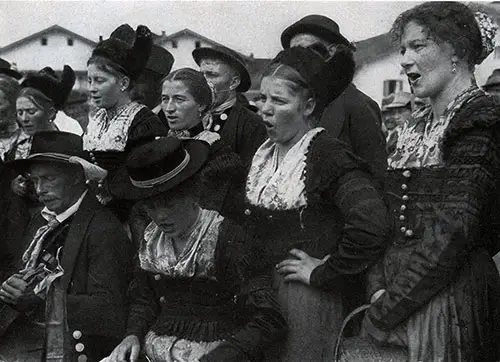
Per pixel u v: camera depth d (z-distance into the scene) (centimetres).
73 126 518
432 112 358
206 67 455
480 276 345
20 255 446
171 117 433
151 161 357
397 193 354
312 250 362
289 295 367
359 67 488
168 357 367
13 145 504
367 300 363
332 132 425
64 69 501
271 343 360
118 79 455
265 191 370
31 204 463
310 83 367
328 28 434
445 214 334
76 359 401
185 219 366
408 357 348
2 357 429
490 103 337
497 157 336
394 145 396
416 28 352
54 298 412
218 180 406
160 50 491
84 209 416
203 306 371
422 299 339
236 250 361
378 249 347
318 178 356
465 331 340
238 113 441
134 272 393
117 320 399
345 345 361
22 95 496
